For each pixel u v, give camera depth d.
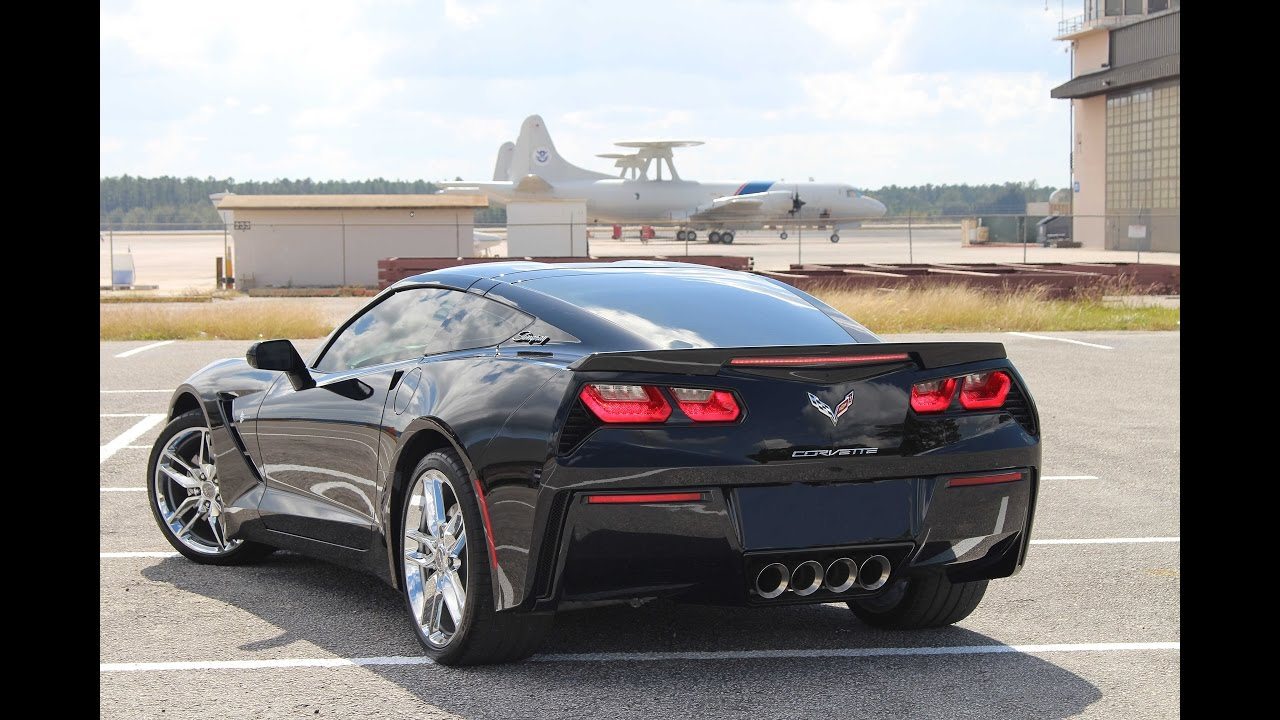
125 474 8.17
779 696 3.97
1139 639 4.66
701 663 4.32
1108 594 5.32
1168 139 54.19
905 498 4.12
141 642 4.56
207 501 5.89
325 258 35.12
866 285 25.58
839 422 4.02
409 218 35.22
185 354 16.42
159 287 37.59
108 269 52.16
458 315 4.82
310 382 5.26
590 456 3.84
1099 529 6.62
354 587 5.39
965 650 4.51
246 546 5.72
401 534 4.53
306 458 5.18
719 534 3.90
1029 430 4.36
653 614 4.97
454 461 4.21
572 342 4.33
